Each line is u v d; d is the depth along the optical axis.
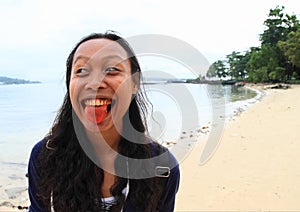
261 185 2.08
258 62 24.41
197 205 1.81
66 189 0.60
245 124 5.07
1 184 2.46
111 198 0.62
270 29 24.56
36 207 0.65
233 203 1.82
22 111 6.44
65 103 0.61
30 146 3.90
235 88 20.47
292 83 22.11
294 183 2.07
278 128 4.44
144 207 0.62
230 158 2.81
